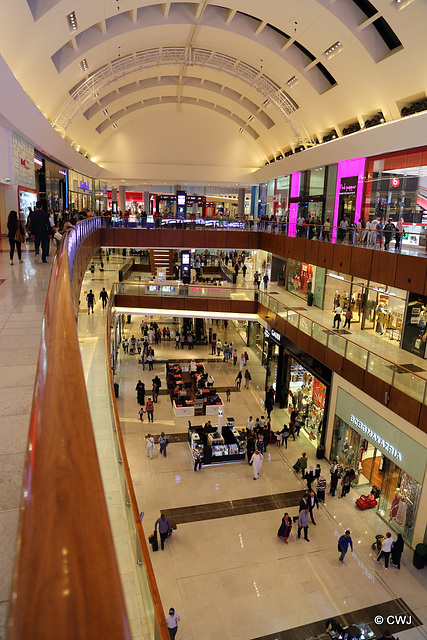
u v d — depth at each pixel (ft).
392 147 65.87
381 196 73.92
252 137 140.67
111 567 1.67
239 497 48.67
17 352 17.17
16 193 64.69
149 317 123.03
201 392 72.59
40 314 22.80
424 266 45.34
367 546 41.86
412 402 39.73
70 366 3.95
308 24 72.33
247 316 84.64
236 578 37.58
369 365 46.91
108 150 142.00
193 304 85.66
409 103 72.90
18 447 10.71
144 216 96.58
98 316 69.92
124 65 95.40
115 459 18.28
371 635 32.42
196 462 53.31
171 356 94.32
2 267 37.99
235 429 60.64
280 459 56.90
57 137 80.59
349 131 91.25
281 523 43.93
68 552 1.72
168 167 143.95
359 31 67.67
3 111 52.26
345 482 48.83
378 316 62.85
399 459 42.55
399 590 36.91
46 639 1.22
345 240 63.77
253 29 85.92
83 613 1.39
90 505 2.05
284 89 98.58
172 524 44.01
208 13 83.66
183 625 33.14
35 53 63.46
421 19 56.34
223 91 123.85
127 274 101.65
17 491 9.18
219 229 99.09
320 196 97.19
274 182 133.28
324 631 32.89
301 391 66.54
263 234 98.78
